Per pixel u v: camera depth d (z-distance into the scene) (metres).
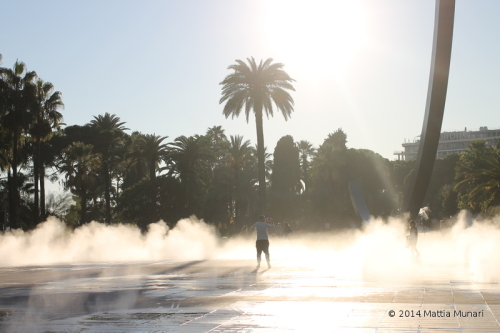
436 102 17.72
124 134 76.50
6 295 9.85
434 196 87.62
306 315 7.11
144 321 6.91
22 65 44.00
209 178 73.06
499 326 6.22
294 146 86.69
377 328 6.23
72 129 76.31
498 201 41.78
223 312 7.46
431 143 18.58
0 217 49.53
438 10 16.64
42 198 57.69
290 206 72.62
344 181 73.62
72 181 62.88
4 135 47.00
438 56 17.00
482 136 172.00
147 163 63.69
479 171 49.12
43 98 50.44
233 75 45.38
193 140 62.22
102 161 69.88
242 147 67.81
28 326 6.72
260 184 45.41
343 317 6.93
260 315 7.17
